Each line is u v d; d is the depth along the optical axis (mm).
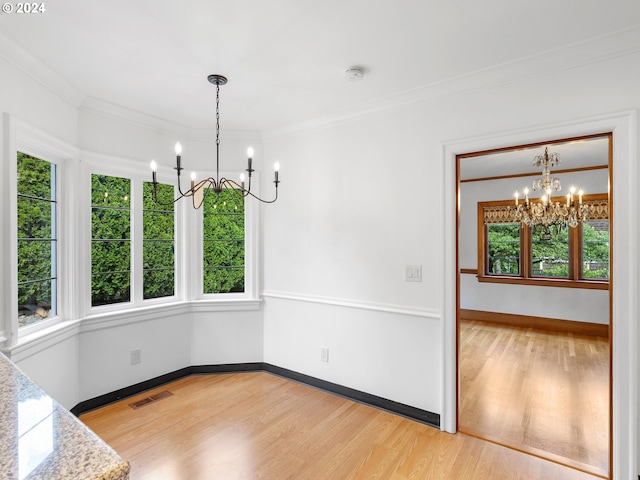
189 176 3393
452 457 2148
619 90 1923
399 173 2684
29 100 2146
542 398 2939
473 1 1609
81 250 2676
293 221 3299
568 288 5000
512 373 3486
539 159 4043
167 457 2123
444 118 2480
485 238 5547
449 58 2119
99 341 2777
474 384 3229
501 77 2244
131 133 3000
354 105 2811
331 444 2275
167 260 3334
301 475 1975
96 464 619
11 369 1088
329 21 1762
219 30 1837
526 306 5270
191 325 3414
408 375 2643
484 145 2314
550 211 4148
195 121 3203
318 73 2311
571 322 4977
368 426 2500
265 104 2814
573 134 2055
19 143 2172
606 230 4895
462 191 5637
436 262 2516
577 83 2029
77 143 2645
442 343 2467
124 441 2287
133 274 3072
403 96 2607
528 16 1724
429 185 2545
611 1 1610
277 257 3416
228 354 3473
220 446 2238
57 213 2562
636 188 1873
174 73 2309
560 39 1919
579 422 2553
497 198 5348
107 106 2789
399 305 2686
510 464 2082
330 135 3057
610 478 1960
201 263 3480
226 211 3537
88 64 2186
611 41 1898
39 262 2400
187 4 1621
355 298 2910
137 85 2480
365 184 2854
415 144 2607
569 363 3760
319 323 3129
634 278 1873
